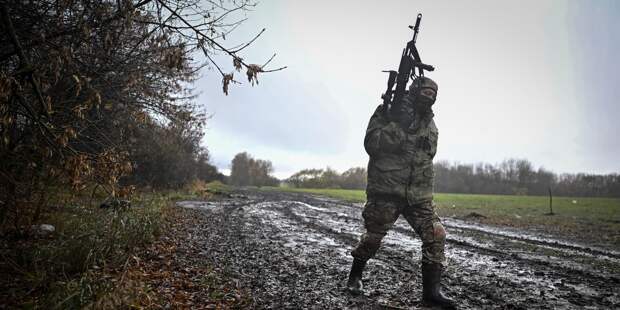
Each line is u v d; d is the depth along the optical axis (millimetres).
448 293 4496
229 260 5789
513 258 7051
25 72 3082
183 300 3756
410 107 4020
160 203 11406
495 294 4516
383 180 3992
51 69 3512
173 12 3178
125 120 5160
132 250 5445
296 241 8102
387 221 4051
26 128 4113
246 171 118875
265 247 7141
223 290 4191
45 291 3576
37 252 4188
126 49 4512
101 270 4316
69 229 5395
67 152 3648
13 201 4602
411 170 3930
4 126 3480
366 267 5672
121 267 4555
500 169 90500
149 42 4414
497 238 10094
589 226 14617
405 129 3938
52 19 3631
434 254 3893
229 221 11430
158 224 7668
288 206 20047
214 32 3396
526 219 17297
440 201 34594
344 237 8891
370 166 4156
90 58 4258
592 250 8477
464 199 41031
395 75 4039
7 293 3525
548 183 86062
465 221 15508
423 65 3947
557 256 7395
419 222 3971
